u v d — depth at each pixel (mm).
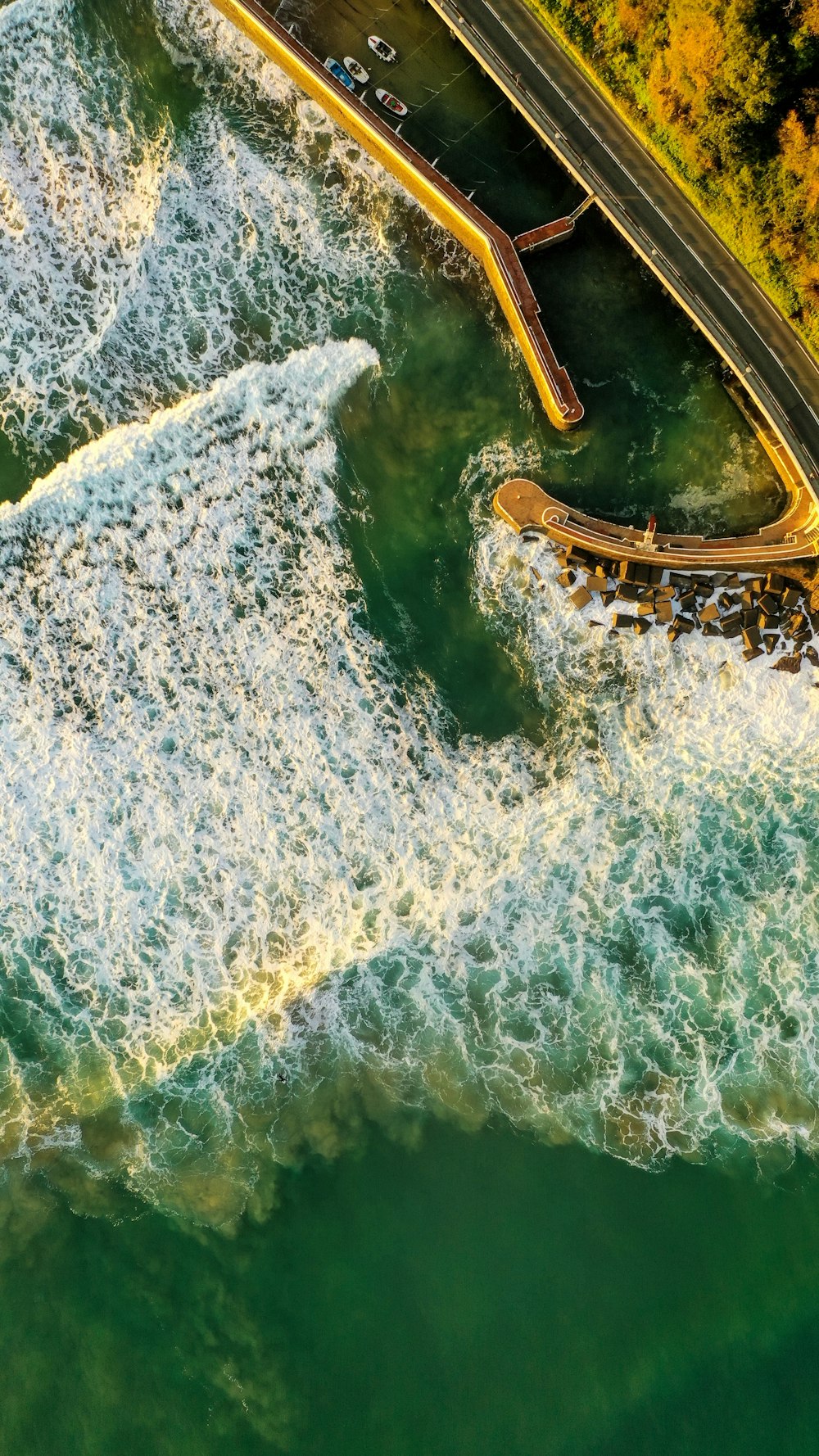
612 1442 46531
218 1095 51906
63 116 52938
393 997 52031
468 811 52812
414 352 52719
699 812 52312
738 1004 51500
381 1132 51062
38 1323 49969
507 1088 51188
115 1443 48281
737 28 44219
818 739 51969
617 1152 50344
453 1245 49594
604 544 51281
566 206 51344
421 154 51156
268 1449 47469
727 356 50031
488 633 53094
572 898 52188
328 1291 49312
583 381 51750
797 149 46062
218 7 51031
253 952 52781
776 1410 46531
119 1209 51094
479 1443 46906
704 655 52031
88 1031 53094
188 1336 49281
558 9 49469
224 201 52531
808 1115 50375
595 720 52656
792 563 51188
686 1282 48531
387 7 50938
